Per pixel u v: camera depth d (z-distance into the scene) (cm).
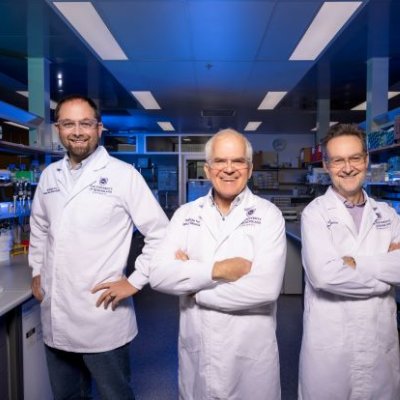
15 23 291
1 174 269
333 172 145
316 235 143
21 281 191
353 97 530
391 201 324
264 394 128
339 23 294
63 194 155
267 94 513
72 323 150
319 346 139
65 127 152
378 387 134
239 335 126
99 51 350
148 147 891
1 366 165
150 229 158
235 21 286
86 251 150
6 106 277
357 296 134
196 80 446
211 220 138
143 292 447
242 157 132
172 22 287
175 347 295
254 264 128
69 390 166
